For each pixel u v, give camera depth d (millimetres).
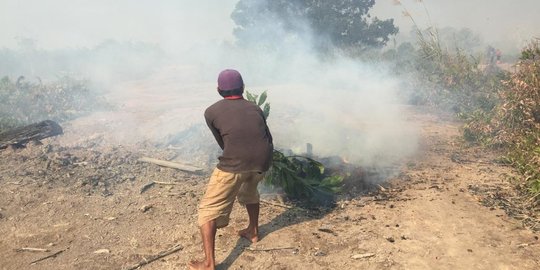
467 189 4879
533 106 6004
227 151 3338
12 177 5344
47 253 3771
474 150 6477
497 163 5812
